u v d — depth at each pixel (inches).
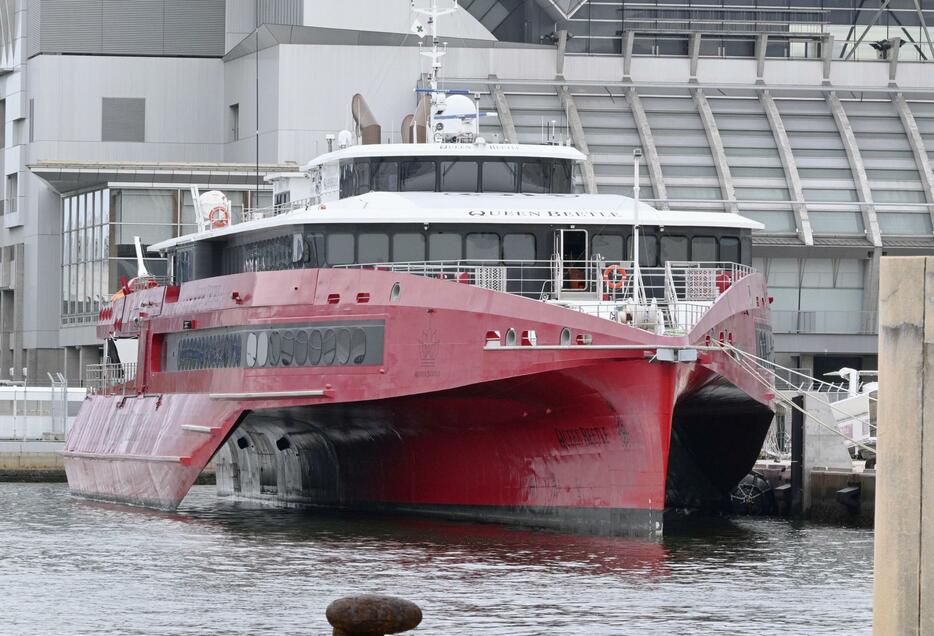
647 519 4968.0
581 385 4896.7
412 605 1968.5
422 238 5452.8
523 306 4921.3
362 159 6038.4
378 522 5684.1
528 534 5221.5
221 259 6363.2
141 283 7165.4
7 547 5049.2
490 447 5418.3
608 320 4825.3
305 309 5418.3
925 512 2192.4
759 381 5506.9
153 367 6633.9
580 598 3978.8
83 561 4690.0
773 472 6569.9
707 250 5639.8
